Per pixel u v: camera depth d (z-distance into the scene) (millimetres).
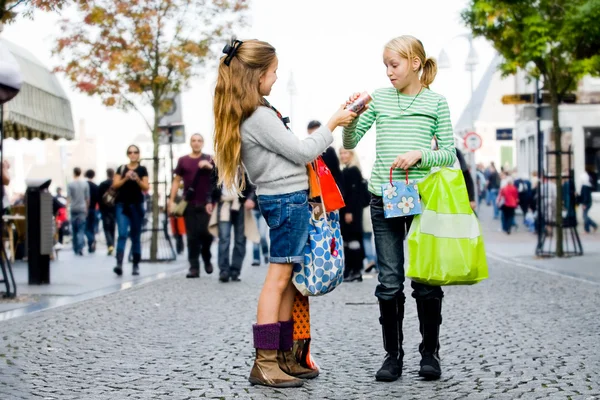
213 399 5523
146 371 6555
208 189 14977
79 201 23750
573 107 37594
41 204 13875
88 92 20125
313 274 5941
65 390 5855
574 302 10727
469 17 20062
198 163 14992
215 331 8688
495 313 9805
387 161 6094
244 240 14516
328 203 6004
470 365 6641
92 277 15398
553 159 37656
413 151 5871
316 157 5926
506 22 19328
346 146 6387
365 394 5637
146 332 8648
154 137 20594
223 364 6809
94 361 7016
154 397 5605
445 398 5484
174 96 21500
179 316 9891
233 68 5961
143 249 25031
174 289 13031
